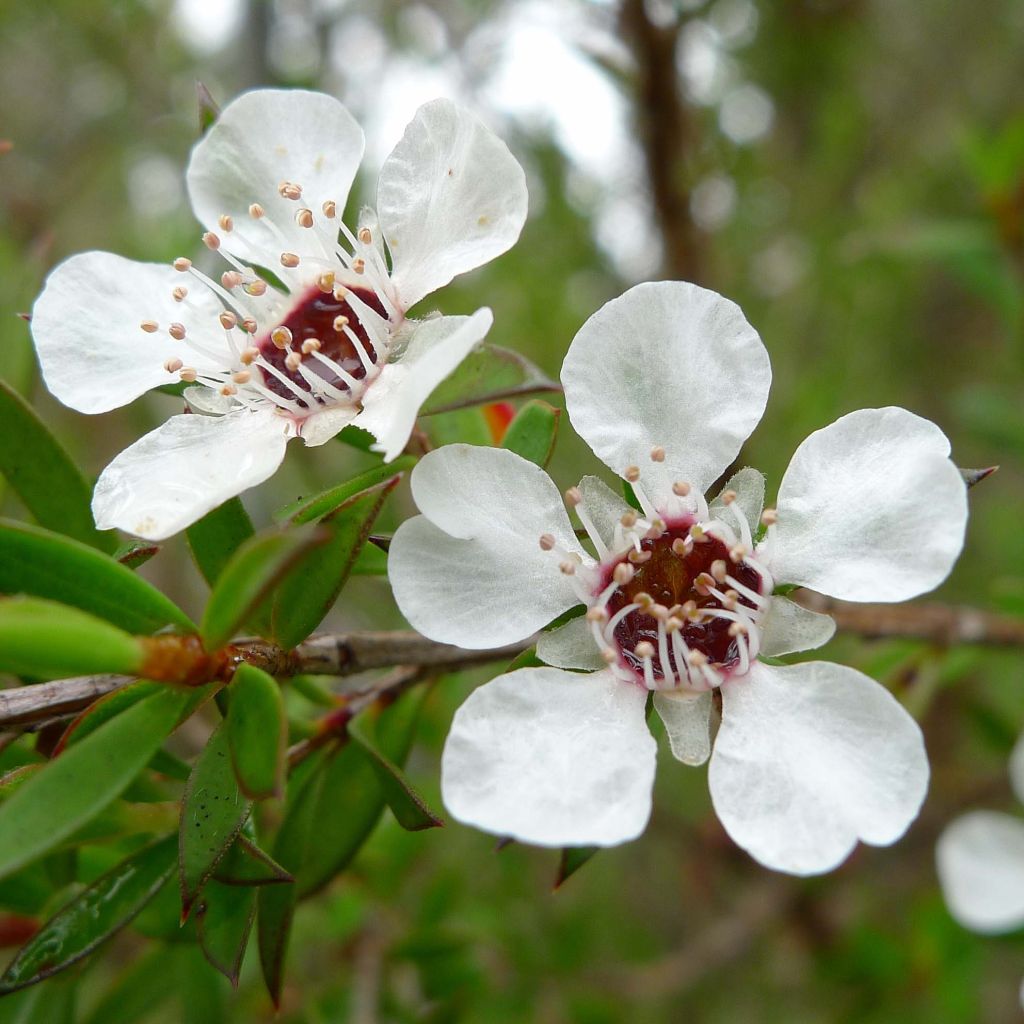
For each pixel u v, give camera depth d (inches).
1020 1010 3.8
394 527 2.0
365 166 2.6
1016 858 2.5
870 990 3.0
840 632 1.9
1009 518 3.2
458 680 2.3
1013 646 2.0
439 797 2.4
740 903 3.4
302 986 2.3
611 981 3.1
